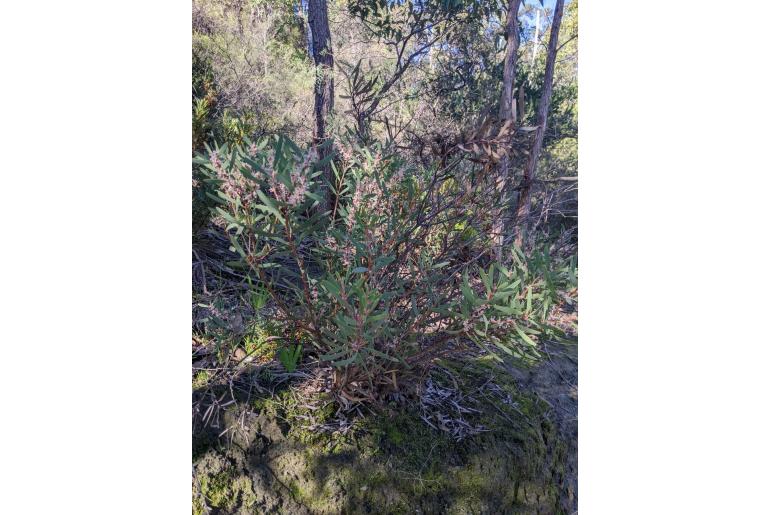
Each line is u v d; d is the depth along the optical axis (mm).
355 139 1766
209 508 1464
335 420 1604
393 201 1660
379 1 2078
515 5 2154
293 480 1505
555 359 2098
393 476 1552
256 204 1387
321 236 1630
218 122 1856
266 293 1588
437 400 1758
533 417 1840
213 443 1522
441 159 1609
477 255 1753
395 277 1561
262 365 1687
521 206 1910
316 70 1964
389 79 2104
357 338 1368
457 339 1543
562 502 1821
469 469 1617
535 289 1429
